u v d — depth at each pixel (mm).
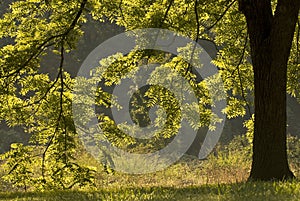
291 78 23156
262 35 15758
